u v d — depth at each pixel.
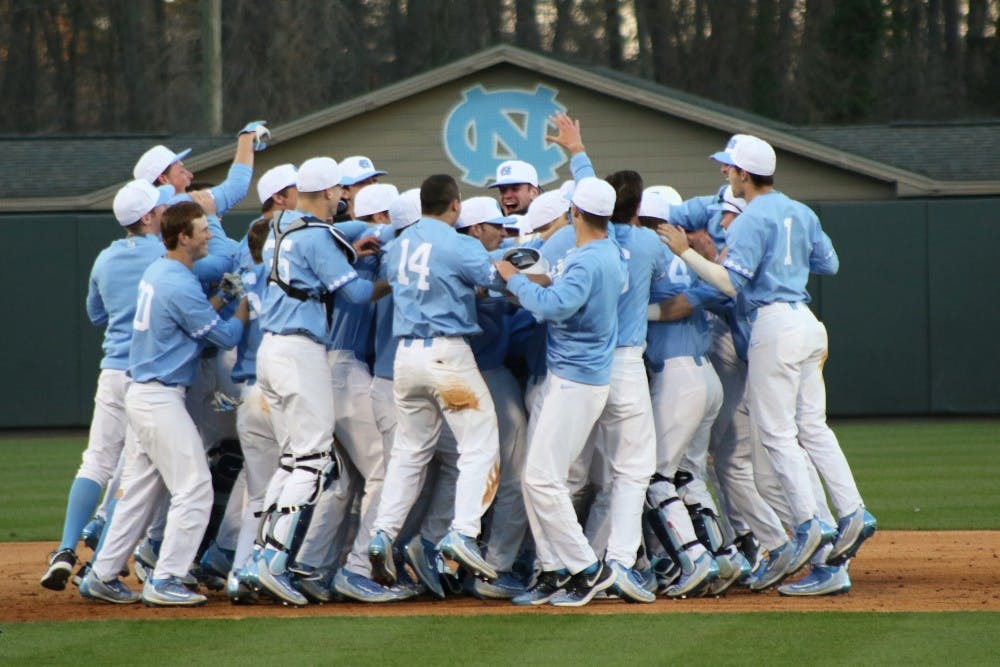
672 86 124.94
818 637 22.44
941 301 71.25
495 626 23.61
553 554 25.97
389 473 25.92
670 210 29.52
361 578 26.73
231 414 28.86
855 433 65.94
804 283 26.91
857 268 71.38
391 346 26.88
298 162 73.62
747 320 26.81
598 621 23.97
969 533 36.56
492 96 73.44
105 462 27.88
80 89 123.50
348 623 24.08
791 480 26.12
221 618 24.75
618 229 26.27
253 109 114.12
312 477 25.62
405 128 73.62
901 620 23.86
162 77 121.38
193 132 120.88
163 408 25.84
